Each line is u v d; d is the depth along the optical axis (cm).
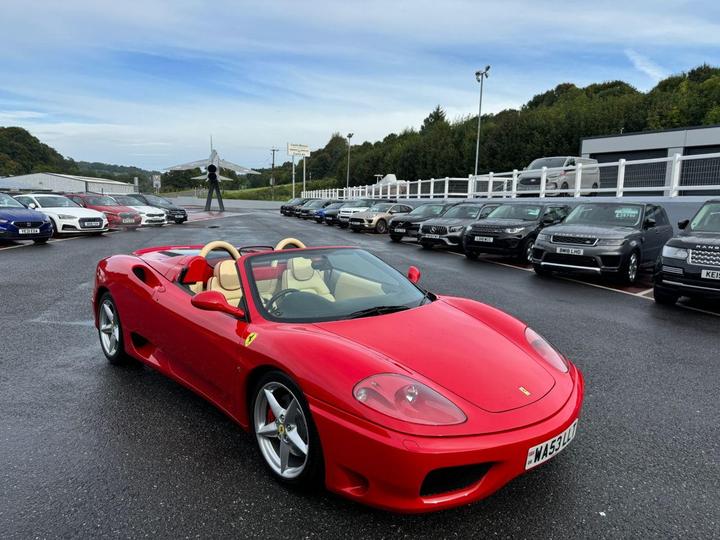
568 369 267
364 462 204
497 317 309
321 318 284
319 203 3309
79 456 276
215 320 299
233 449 286
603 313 653
